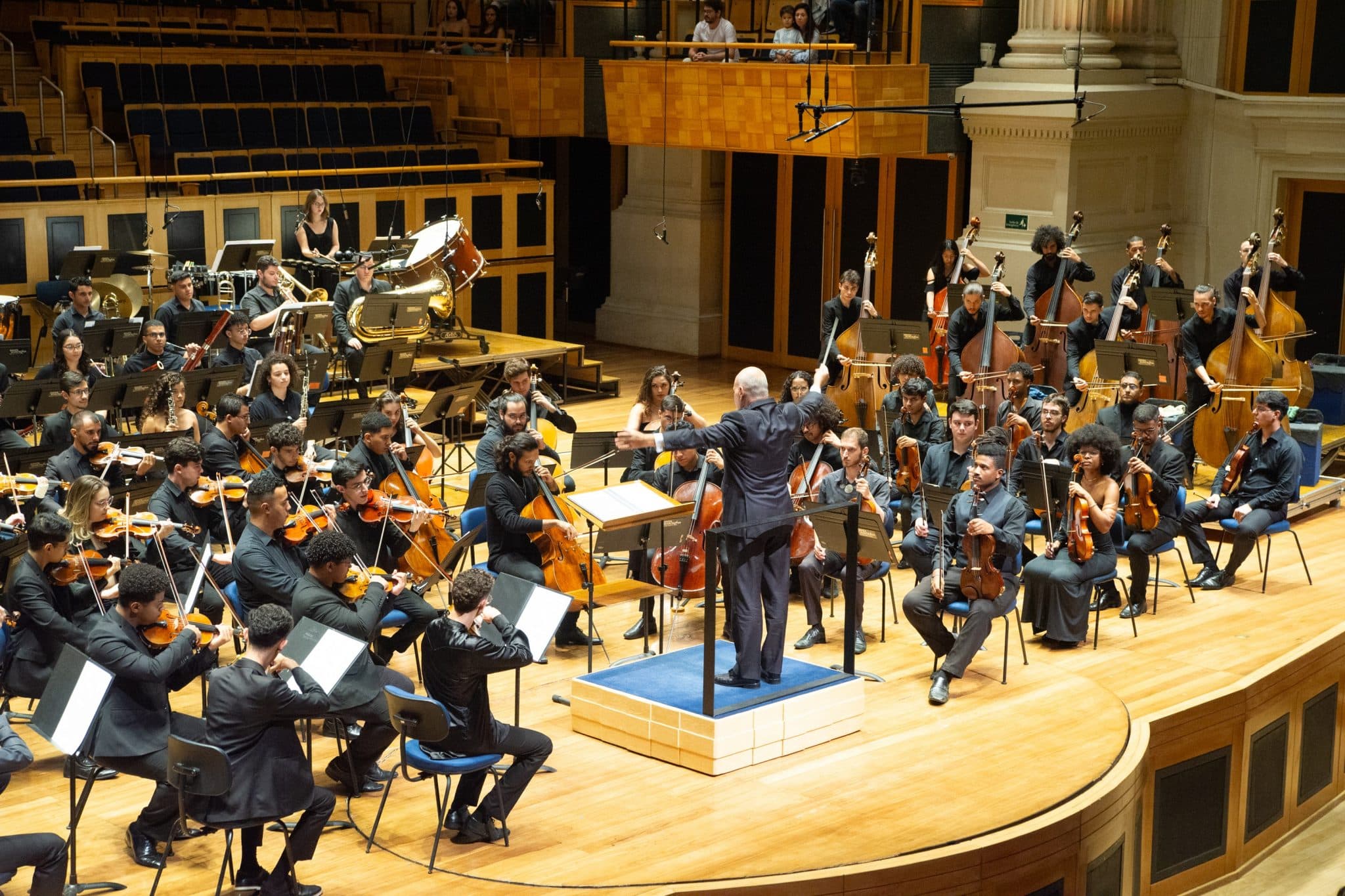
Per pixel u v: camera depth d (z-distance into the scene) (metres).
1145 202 15.13
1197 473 12.41
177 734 6.17
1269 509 9.98
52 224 13.59
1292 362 11.56
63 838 6.05
